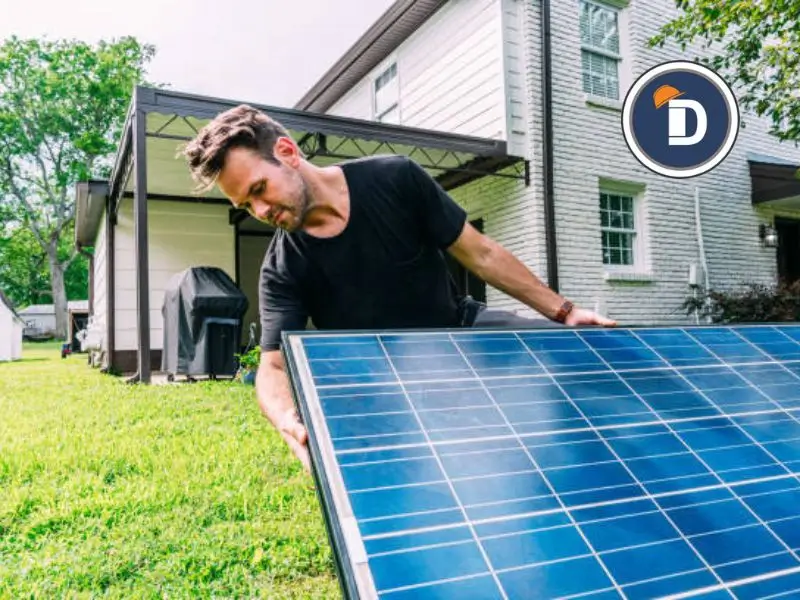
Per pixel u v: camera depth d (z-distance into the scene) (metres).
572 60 8.61
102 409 5.28
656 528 0.90
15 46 32.81
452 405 1.10
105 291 11.77
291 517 2.57
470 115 8.89
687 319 9.30
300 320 1.76
